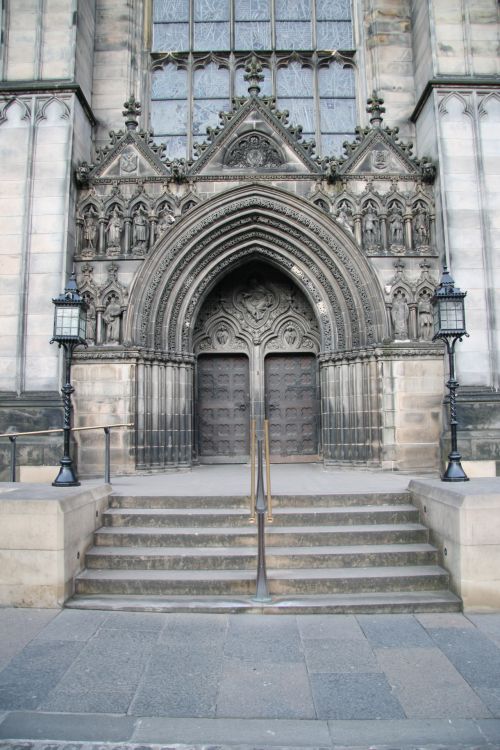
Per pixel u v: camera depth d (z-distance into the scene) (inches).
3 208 556.1
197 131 689.0
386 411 554.3
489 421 533.0
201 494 361.4
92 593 285.1
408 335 565.3
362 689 192.9
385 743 162.6
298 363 664.4
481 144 574.2
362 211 583.2
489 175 570.9
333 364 585.6
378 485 414.0
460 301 397.4
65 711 178.9
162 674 204.1
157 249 568.1
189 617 261.1
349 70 704.4
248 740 163.9
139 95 681.0
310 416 657.0
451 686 194.7
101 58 671.1
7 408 528.1
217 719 174.9
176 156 683.4
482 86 583.5
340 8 717.3
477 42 595.8
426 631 244.5
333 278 584.7
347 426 573.6
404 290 569.9
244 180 585.9
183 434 576.7
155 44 709.3
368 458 555.2
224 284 661.9
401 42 681.0
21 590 273.6
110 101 663.1
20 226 553.3
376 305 565.9
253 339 655.8
